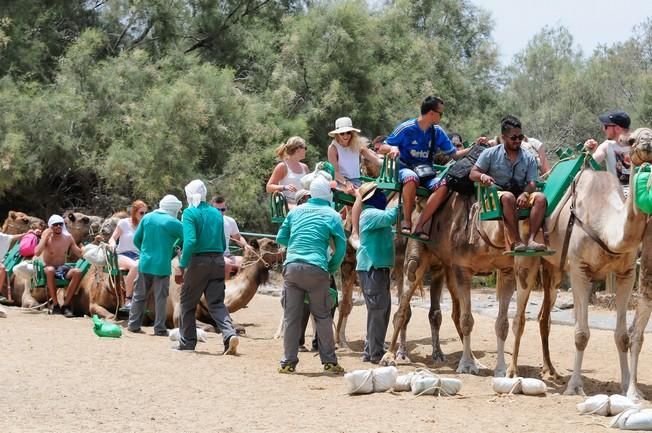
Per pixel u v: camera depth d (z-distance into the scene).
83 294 16.75
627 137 9.83
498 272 11.41
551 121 43.69
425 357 13.41
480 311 19.72
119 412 8.59
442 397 9.59
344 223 13.71
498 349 11.27
